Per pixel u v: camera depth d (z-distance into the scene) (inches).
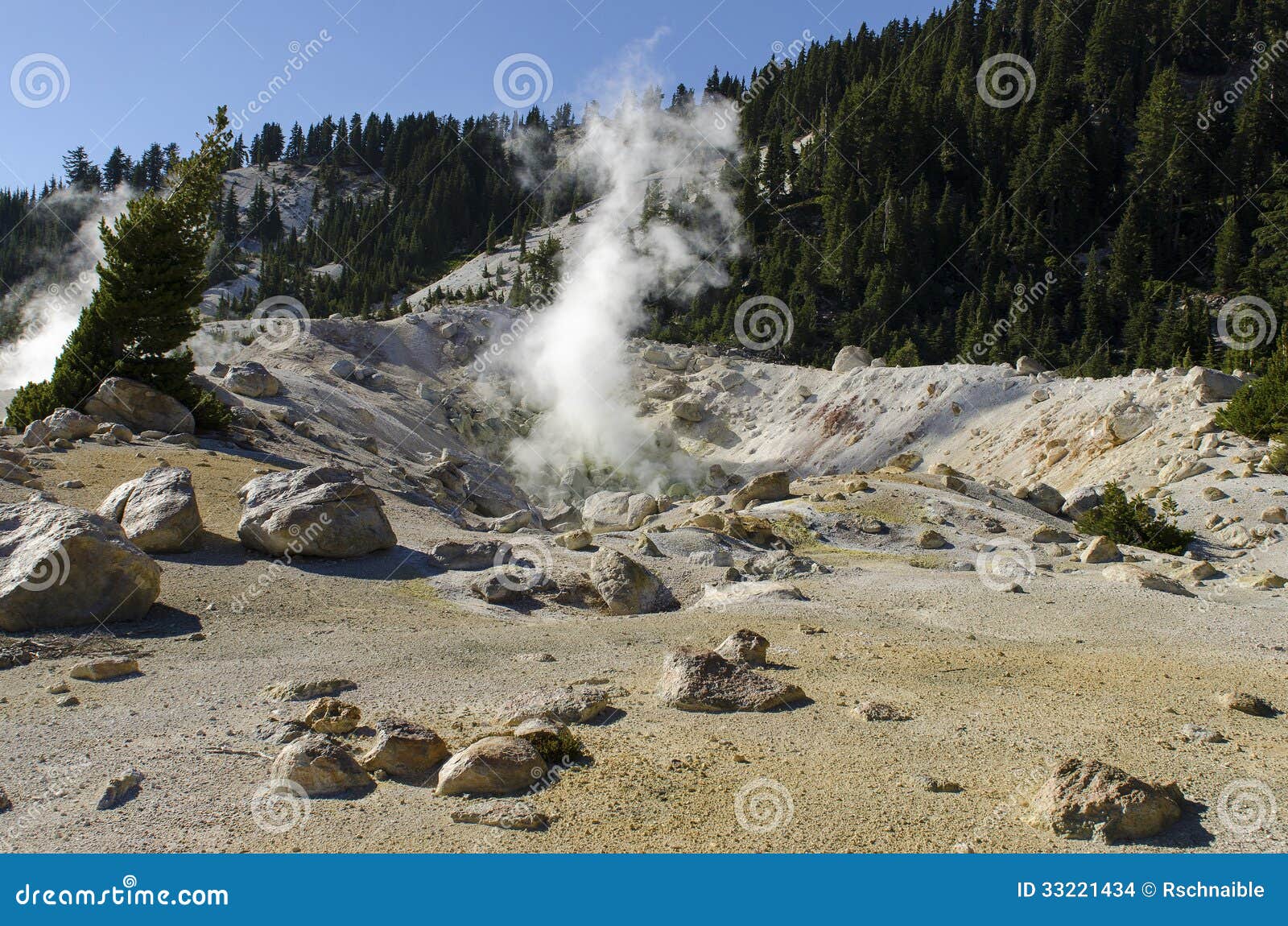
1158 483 1700.3
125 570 604.7
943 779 357.7
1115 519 1326.3
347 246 7603.4
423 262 7288.4
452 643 581.0
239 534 816.9
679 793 343.0
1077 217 5196.9
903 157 5748.0
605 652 565.0
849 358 3831.2
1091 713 442.9
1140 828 311.6
